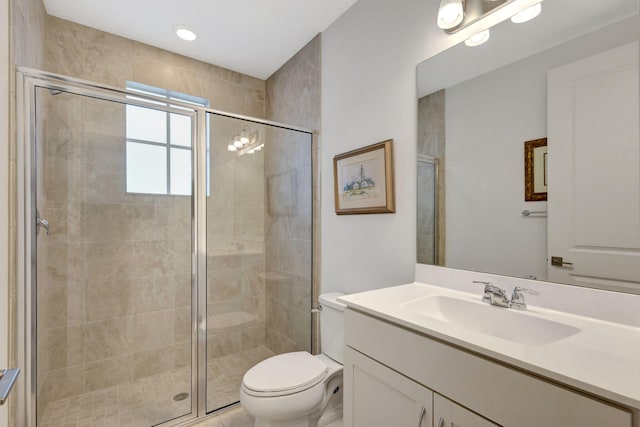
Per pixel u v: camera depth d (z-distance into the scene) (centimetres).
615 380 60
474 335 82
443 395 85
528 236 115
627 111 93
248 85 273
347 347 120
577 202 103
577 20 104
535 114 113
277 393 135
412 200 153
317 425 161
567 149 105
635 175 91
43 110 163
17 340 142
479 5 127
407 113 155
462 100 134
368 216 179
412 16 153
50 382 185
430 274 144
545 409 66
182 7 186
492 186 125
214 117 213
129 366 214
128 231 212
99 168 199
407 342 95
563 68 106
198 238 211
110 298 208
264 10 190
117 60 213
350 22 189
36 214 155
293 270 235
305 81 230
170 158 208
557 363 67
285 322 242
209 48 232
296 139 229
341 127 197
